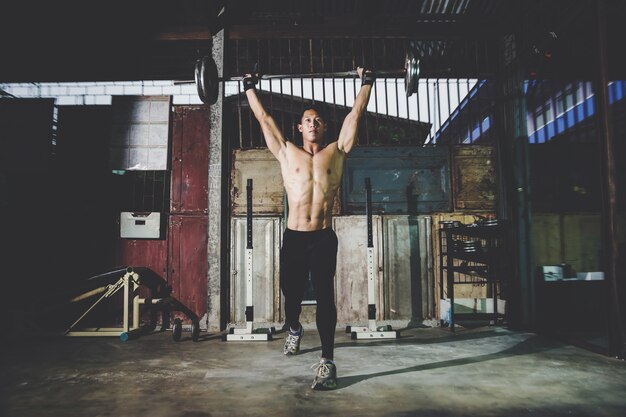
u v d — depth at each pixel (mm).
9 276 3906
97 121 4066
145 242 3945
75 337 3395
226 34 3916
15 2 3820
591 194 4047
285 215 3945
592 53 2689
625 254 3371
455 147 4102
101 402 1802
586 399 1794
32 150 4016
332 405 1729
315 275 2129
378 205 4020
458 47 4234
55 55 4238
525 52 3703
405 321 3861
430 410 1663
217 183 3828
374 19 3973
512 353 2707
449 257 3607
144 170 3986
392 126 4566
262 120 2330
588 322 3695
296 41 4285
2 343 3174
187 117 4078
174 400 1817
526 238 3729
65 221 3965
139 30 4027
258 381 2102
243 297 3861
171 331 3705
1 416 1639
